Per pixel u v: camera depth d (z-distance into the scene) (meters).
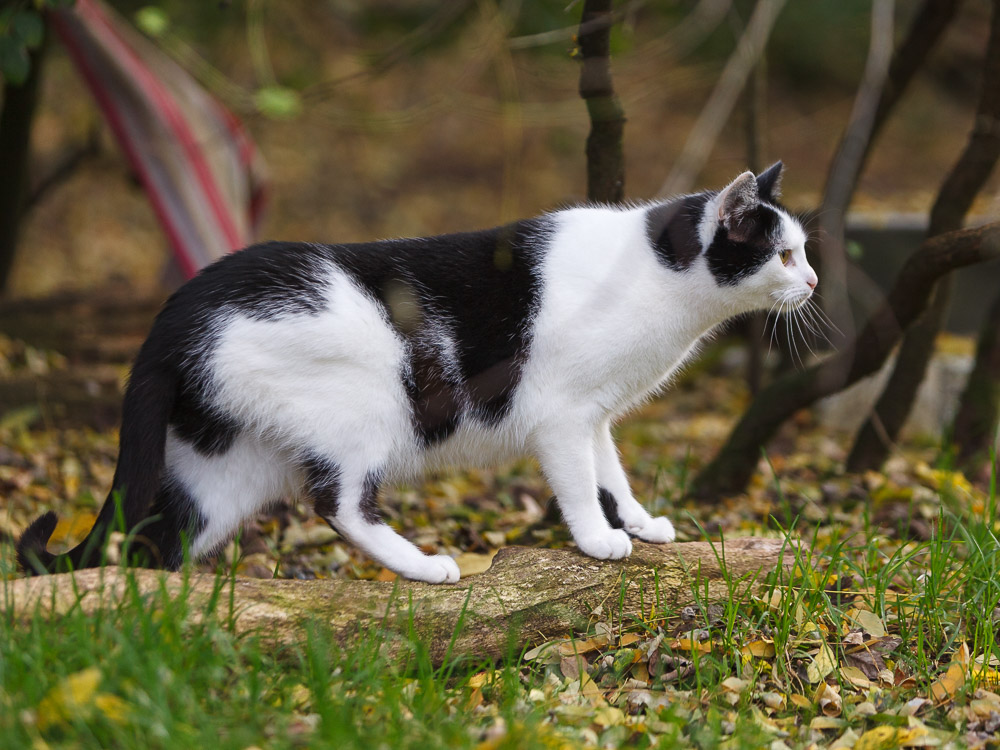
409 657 2.94
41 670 2.47
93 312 7.61
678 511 4.62
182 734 2.36
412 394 3.29
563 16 6.43
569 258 3.38
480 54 5.40
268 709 2.62
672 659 3.09
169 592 2.82
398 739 2.50
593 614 3.27
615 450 3.72
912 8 9.43
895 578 3.76
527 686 3.05
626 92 8.85
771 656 3.17
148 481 3.05
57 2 4.50
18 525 4.33
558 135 14.95
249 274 3.15
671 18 8.34
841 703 2.98
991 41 4.75
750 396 7.09
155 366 3.11
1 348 6.82
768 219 3.45
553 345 3.33
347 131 14.72
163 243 12.01
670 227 3.44
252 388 3.11
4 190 7.91
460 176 14.40
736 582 3.32
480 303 3.30
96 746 2.35
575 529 3.43
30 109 7.67
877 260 8.20
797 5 12.45
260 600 2.96
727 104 3.50
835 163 5.72
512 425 3.42
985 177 4.95
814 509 4.79
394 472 3.43
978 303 8.38
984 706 2.94
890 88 5.60
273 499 3.38
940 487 4.79
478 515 4.94
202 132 7.14
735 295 3.53
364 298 3.21
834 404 7.39
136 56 6.84
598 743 2.70
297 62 12.31
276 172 13.86
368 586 3.15
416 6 13.71
